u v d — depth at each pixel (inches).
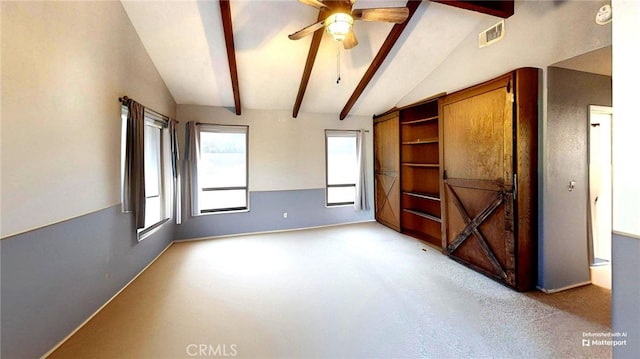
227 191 203.0
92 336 83.4
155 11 119.4
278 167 213.2
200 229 193.8
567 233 114.0
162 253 161.9
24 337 68.9
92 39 94.6
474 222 132.2
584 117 114.7
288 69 166.1
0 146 62.9
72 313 85.1
